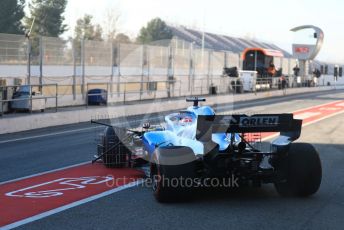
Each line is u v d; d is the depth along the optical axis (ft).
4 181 27.89
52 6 187.21
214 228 18.98
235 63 124.36
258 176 22.35
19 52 66.90
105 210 21.61
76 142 44.21
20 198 23.86
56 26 188.44
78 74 75.15
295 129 22.33
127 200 23.27
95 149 39.70
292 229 18.89
